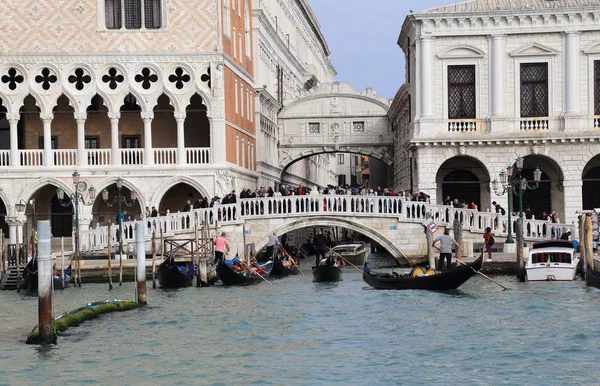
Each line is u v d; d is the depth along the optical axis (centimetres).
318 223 5128
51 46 5512
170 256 4325
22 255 4788
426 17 5584
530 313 3328
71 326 3169
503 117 5591
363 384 2384
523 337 2897
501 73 5600
